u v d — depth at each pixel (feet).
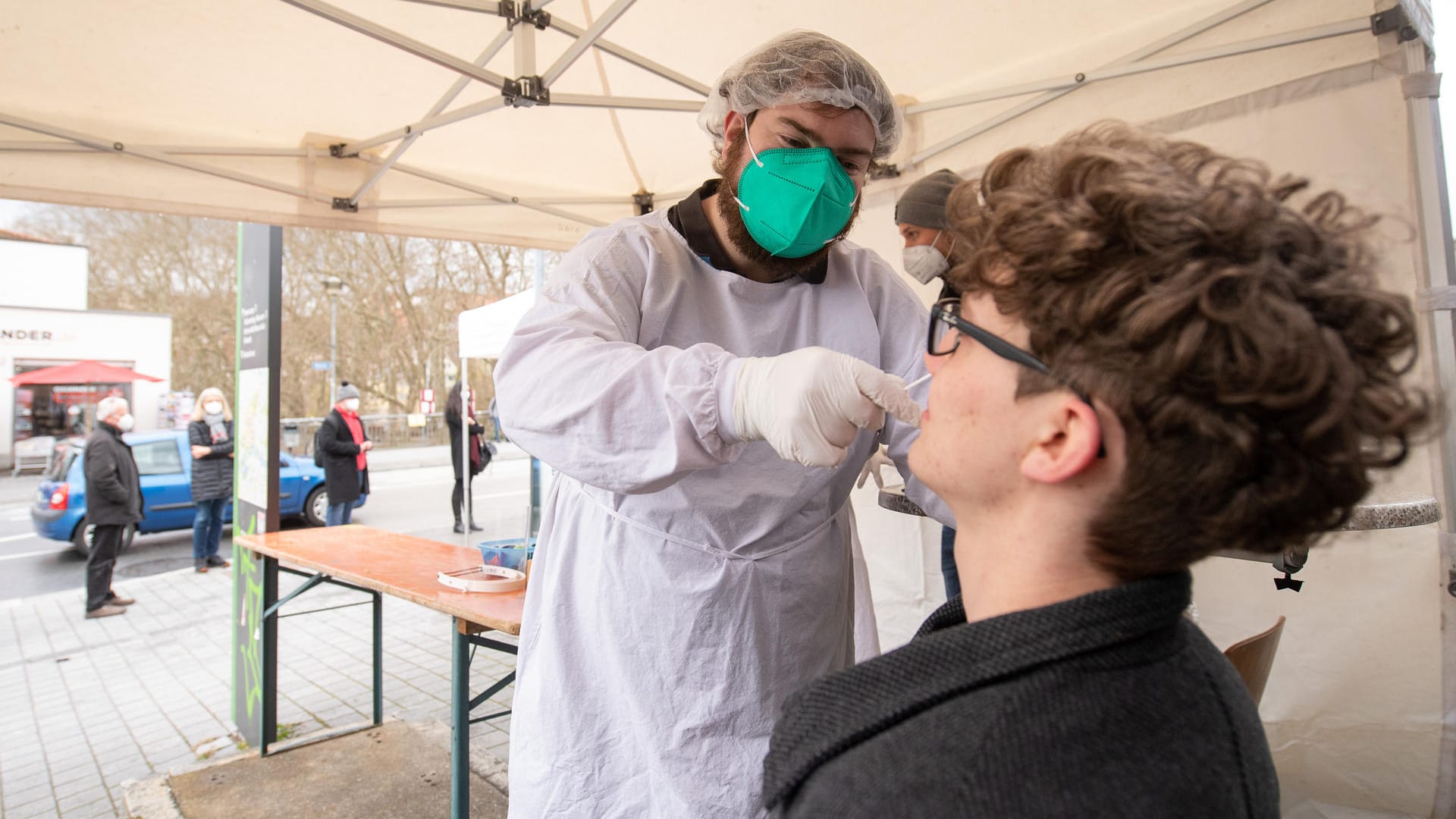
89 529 24.03
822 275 3.74
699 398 2.40
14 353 48.11
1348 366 1.34
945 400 1.80
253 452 10.61
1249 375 1.30
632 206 10.68
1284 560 3.35
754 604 3.32
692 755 3.25
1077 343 1.48
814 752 1.55
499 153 9.08
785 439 2.26
